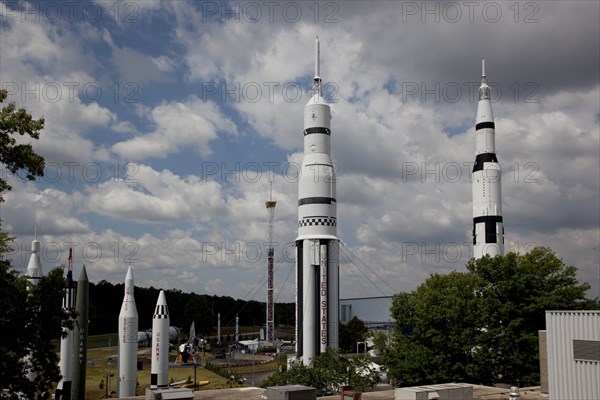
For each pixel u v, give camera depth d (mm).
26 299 36969
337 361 60750
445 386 37531
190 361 130625
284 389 35062
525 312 65688
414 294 66125
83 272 66375
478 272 70000
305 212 72688
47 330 37219
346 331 147125
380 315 195375
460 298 62188
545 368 44312
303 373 58531
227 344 184125
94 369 117562
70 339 65125
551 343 35906
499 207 86375
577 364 34562
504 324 65875
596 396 33531
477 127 88750
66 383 64500
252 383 97812
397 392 36094
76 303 65688
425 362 60312
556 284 68125
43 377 38344
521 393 45719
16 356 35906
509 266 68125
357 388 56938
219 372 110812
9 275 35438
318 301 71500
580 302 68000
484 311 62812
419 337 63594
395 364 62906
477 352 60250
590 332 34094
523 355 62938
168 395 36844
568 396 34781
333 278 71875
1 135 33312
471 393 37531
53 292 37656
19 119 33344
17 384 35875
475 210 87375
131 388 75062
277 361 125438
